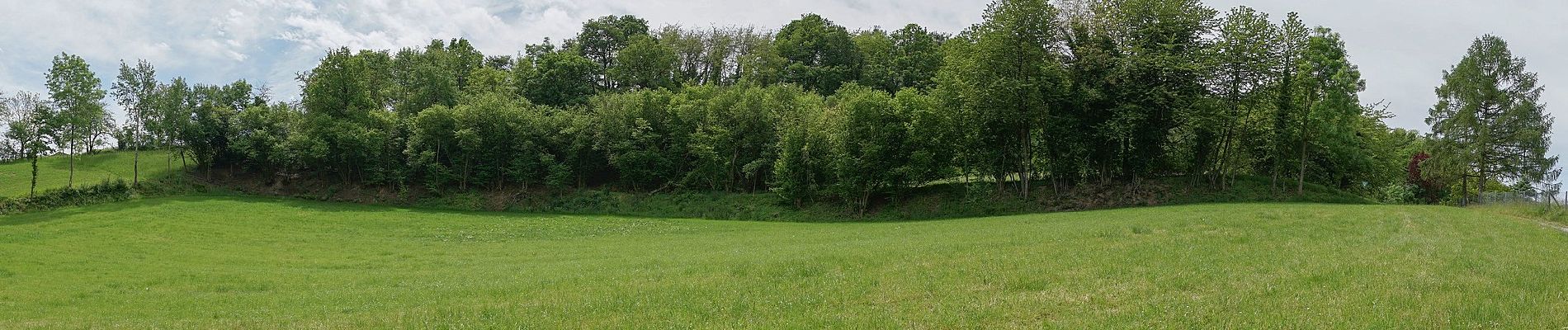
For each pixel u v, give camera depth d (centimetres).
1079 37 5638
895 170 5666
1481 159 6000
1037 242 2297
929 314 1262
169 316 1883
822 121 6000
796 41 10644
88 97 6831
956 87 5625
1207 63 5188
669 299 1531
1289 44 5275
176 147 7694
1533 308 1134
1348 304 1195
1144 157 5612
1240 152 5650
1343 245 1958
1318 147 5612
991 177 6097
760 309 1387
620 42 11369
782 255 2322
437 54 10238
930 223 4669
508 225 5359
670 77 9800
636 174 7019
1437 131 6272
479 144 7062
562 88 9025
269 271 2992
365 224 5444
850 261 1959
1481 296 1222
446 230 5084
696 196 6606
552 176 6950
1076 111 5641
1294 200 5309
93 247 3947
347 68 7406
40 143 6406
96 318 1881
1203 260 1709
